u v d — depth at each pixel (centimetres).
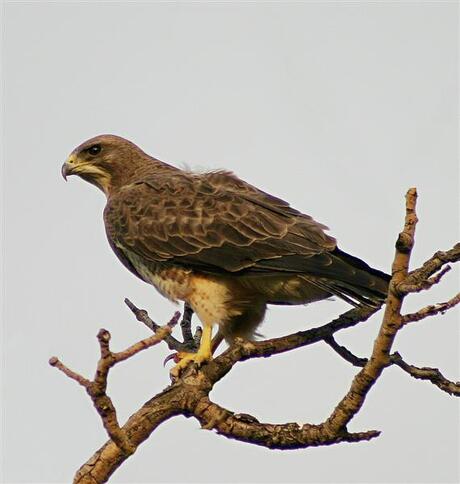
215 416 966
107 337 781
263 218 1255
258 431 941
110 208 1376
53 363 809
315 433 918
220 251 1259
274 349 1059
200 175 1370
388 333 822
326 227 1253
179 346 1252
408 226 782
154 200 1335
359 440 912
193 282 1277
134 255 1347
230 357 1040
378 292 1120
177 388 999
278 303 1302
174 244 1285
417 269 935
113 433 845
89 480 934
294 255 1211
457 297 808
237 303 1271
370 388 872
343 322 1084
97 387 809
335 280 1162
